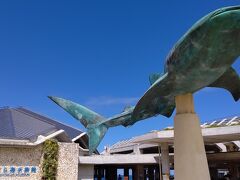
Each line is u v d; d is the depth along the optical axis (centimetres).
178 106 1356
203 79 1196
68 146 2989
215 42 1010
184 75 1189
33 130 3325
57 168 2883
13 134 3175
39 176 2805
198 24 997
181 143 1298
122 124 1667
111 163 4119
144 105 1408
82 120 1806
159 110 1497
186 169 1262
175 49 1131
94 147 1722
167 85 1278
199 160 1266
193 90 1296
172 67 1184
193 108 1347
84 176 3978
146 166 5075
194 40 1035
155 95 1348
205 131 3089
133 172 4950
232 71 1320
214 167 4816
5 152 2742
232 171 4153
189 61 1110
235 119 3525
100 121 1747
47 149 2866
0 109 3834
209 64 1102
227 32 974
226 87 1460
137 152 5403
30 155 2820
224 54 1061
